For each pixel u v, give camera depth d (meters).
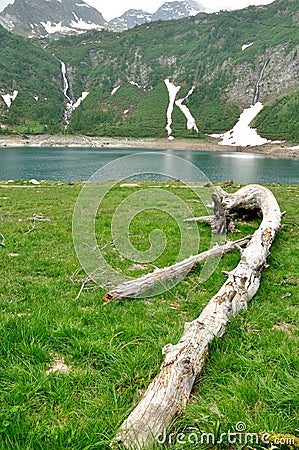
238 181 62.97
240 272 8.02
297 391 4.32
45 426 3.81
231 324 6.25
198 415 3.97
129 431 3.68
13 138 197.62
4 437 3.62
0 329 5.66
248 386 4.46
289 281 9.04
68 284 8.54
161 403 4.00
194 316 6.96
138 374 4.86
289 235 14.04
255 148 168.88
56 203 21.75
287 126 190.62
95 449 3.55
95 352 5.38
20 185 34.19
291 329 6.46
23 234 13.59
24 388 4.41
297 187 35.34
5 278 8.88
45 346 5.44
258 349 5.52
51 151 141.12
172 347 5.08
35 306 7.11
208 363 5.08
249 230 14.65
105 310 7.03
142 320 6.70
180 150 166.25
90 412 4.11
